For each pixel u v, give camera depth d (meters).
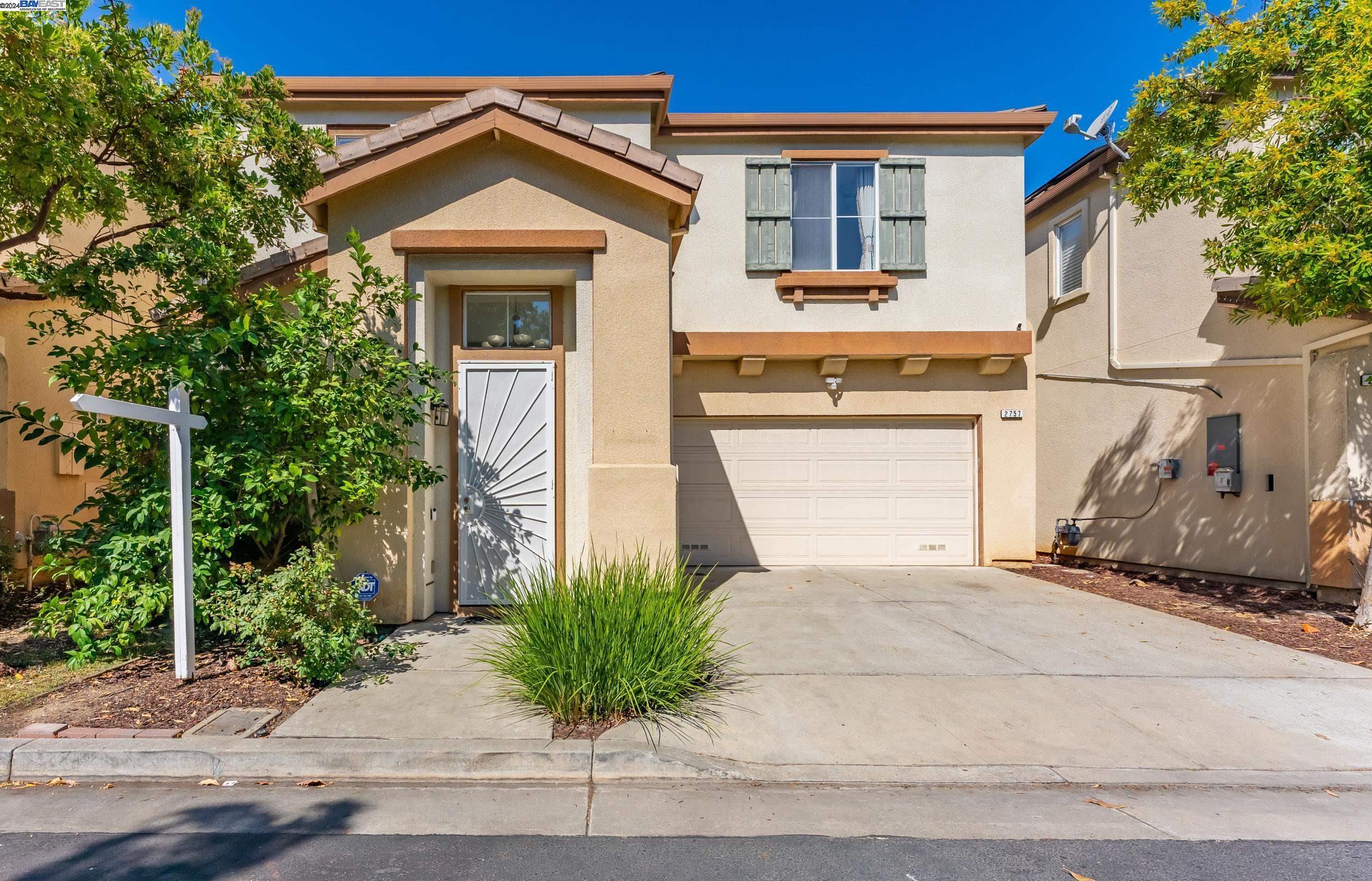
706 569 10.02
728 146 10.33
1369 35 5.40
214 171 6.31
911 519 10.42
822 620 6.79
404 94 9.71
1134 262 10.20
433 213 6.67
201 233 6.12
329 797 3.61
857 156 10.30
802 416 10.35
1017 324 10.28
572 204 6.74
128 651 5.46
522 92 9.63
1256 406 8.56
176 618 4.84
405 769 3.83
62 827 3.29
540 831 3.30
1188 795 3.70
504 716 4.34
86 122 5.31
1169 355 9.65
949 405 10.34
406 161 6.46
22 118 4.95
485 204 6.70
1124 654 5.74
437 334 7.01
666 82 9.59
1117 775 3.85
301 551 5.02
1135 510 10.15
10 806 3.49
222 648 5.57
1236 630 6.55
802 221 10.45
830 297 10.23
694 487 10.36
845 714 4.52
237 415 5.55
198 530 5.01
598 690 4.33
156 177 6.16
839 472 10.43
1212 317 9.07
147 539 4.94
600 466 6.58
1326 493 7.70
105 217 6.28
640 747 3.96
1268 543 8.41
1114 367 10.47
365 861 3.03
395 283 6.47
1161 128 7.27
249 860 3.03
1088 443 11.11
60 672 5.10
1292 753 4.09
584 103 9.73
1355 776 3.86
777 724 4.37
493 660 4.89
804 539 10.40
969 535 10.41
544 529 6.91
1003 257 10.34
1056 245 12.00
